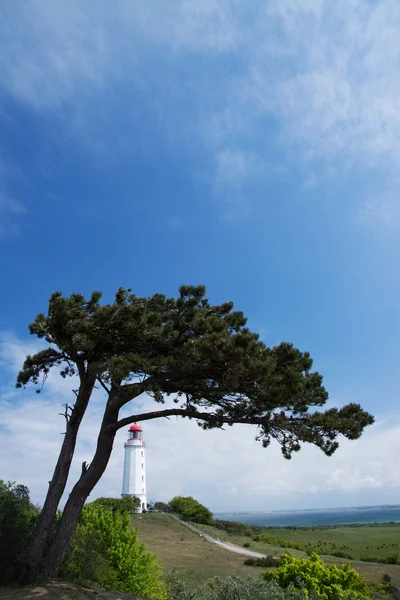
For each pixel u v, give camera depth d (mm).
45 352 14594
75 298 13039
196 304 14398
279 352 11883
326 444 12047
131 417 13320
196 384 12859
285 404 11945
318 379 12836
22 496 13742
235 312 14258
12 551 11523
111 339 12320
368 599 12641
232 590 8773
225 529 62344
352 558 47969
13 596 9930
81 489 12609
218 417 13031
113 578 13984
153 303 14789
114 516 18516
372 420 12273
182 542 41594
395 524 127688
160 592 16984
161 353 12664
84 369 13266
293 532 90938
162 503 63719
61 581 11570
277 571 13758
